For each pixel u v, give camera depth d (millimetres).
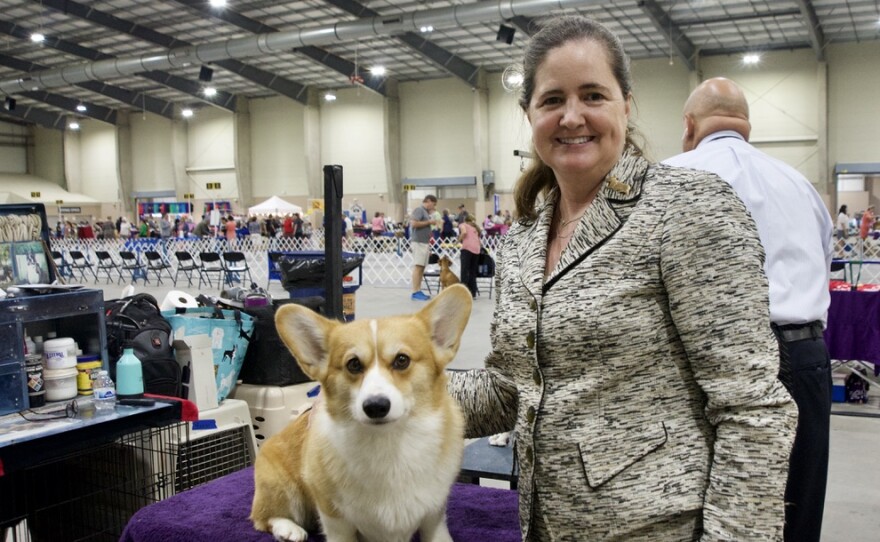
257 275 20078
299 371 4801
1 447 2938
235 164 33906
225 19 22234
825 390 2639
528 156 2061
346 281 7273
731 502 1325
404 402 1837
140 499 3781
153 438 3846
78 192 39500
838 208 24484
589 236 1535
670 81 25500
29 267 4344
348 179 32219
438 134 30188
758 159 2787
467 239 13352
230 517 2523
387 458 1871
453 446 1982
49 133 40031
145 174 37438
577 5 18484
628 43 23984
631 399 1473
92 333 3904
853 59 23703
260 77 29250
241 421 4391
